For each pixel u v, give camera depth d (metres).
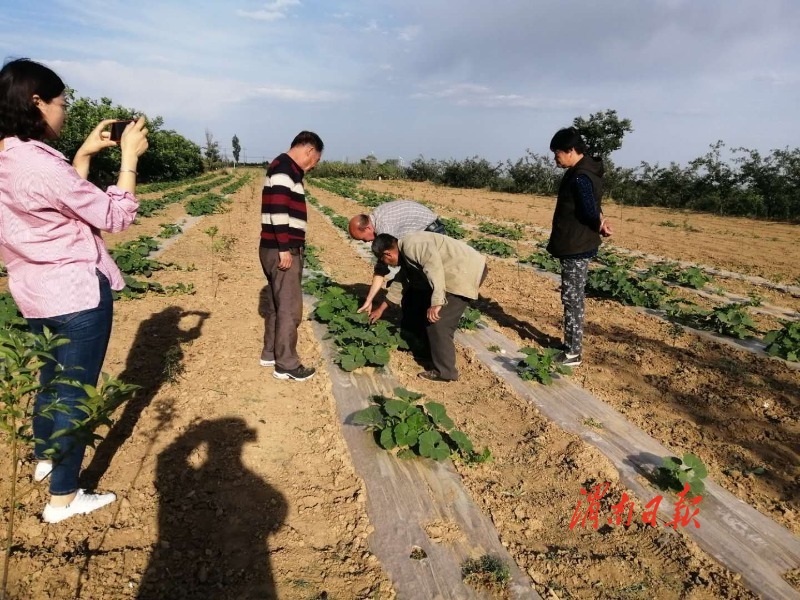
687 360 5.74
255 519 3.01
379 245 4.55
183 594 2.48
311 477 3.42
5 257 2.56
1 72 2.33
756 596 2.68
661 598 2.63
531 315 7.11
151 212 15.11
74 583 2.46
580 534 3.05
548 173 36.69
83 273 2.57
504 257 11.41
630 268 10.81
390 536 2.92
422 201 24.47
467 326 6.13
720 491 3.48
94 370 2.71
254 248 10.95
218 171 52.69
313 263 8.97
